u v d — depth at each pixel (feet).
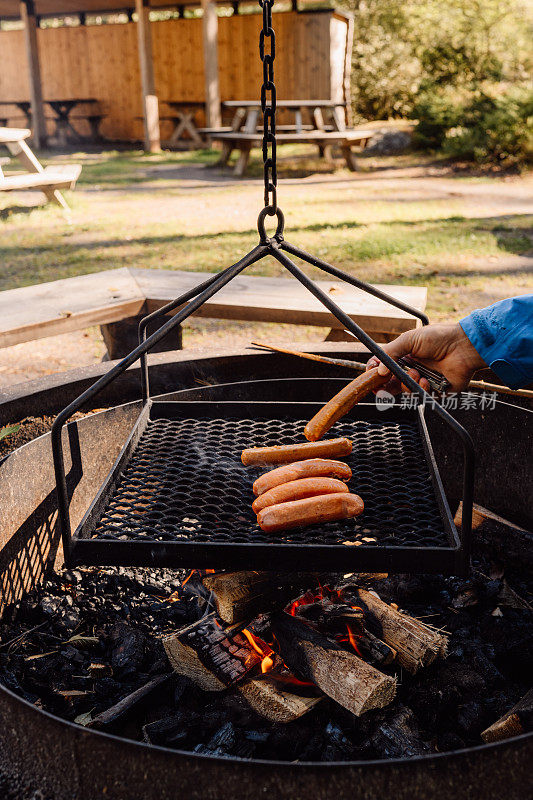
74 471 7.06
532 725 4.71
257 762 3.34
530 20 44.14
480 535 7.38
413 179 35.70
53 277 18.42
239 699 5.10
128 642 5.80
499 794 3.39
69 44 52.90
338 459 6.24
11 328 9.17
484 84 44.34
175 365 9.07
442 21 45.09
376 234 23.00
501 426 7.72
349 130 42.45
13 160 43.60
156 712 5.19
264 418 7.22
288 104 35.65
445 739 4.86
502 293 17.29
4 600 6.05
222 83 47.65
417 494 5.63
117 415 7.42
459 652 5.75
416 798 3.34
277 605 5.56
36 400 8.36
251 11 55.57
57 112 52.95
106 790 3.54
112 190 33.12
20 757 3.72
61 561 7.09
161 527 5.08
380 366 5.73
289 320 9.91
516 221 25.26
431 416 8.11
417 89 48.83
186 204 29.25
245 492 5.84
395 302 6.18
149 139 47.09
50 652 5.78
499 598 6.52
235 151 47.37
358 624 5.45
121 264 19.69
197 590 6.61
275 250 5.05
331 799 3.33
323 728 4.98
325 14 42.86
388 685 4.82
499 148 38.09
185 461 6.19
